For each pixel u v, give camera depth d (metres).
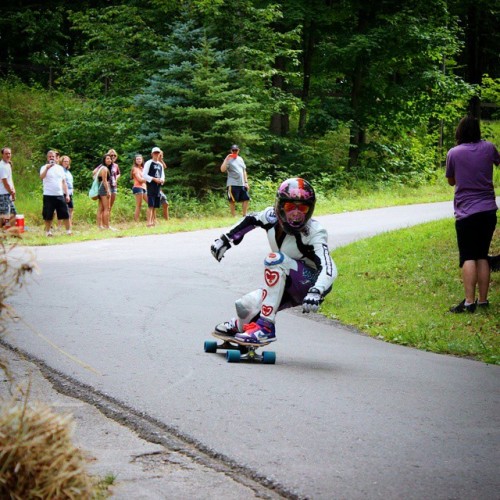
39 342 8.66
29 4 46.09
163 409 6.26
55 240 19.39
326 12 34.03
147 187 23.22
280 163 34.25
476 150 11.30
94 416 6.10
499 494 4.67
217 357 8.35
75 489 3.10
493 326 10.58
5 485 3.00
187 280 13.72
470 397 7.09
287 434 5.72
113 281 13.23
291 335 10.11
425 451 5.44
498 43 48.50
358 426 5.98
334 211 26.53
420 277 13.68
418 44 34.19
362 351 9.26
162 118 28.64
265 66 31.78
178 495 4.55
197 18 31.83
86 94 37.25
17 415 3.14
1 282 3.56
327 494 4.61
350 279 13.99
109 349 8.48
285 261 8.19
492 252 14.58
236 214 27.27
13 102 38.28
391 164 36.88
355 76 35.72
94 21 34.84
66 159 22.06
